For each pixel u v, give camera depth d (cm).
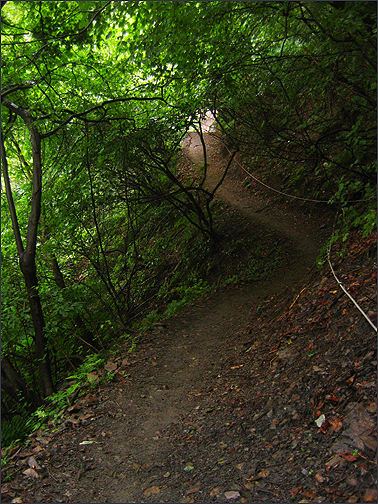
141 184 1114
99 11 616
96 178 1016
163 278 1462
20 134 988
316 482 321
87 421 497
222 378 576
